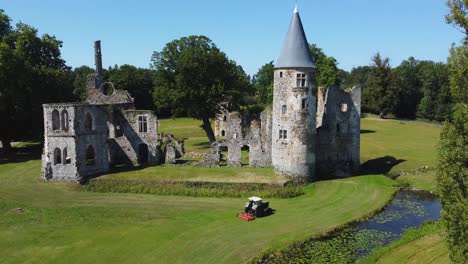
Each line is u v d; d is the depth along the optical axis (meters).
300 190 39.28
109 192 39.38
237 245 26.20
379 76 101.12
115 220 31.08
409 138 69.25
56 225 29.89
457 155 17.78
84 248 25.59
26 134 58.69
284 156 42.50
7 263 23.52
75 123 41.94
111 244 26.25
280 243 26.53
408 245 25.56
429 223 30.12
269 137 46.44
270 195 37.81
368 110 114.38
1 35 58.09
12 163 50.84
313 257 24.88
